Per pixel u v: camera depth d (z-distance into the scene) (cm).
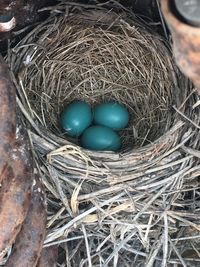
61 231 16
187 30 8
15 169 13
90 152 17
